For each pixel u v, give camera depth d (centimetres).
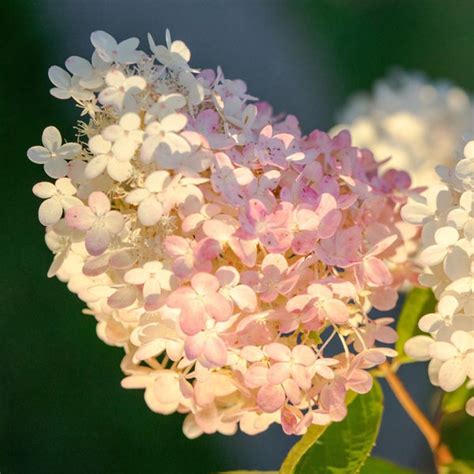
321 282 162
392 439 360
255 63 550
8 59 458
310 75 530
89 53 506
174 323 163
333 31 530
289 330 163
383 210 173
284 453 382
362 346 166
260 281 162
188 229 162
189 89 165
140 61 166
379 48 504
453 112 236
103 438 349
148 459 347
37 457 347
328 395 164
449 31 483
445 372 164
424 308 178
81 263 168
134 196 162
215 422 169
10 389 357
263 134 166
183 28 566
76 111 434
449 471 177
